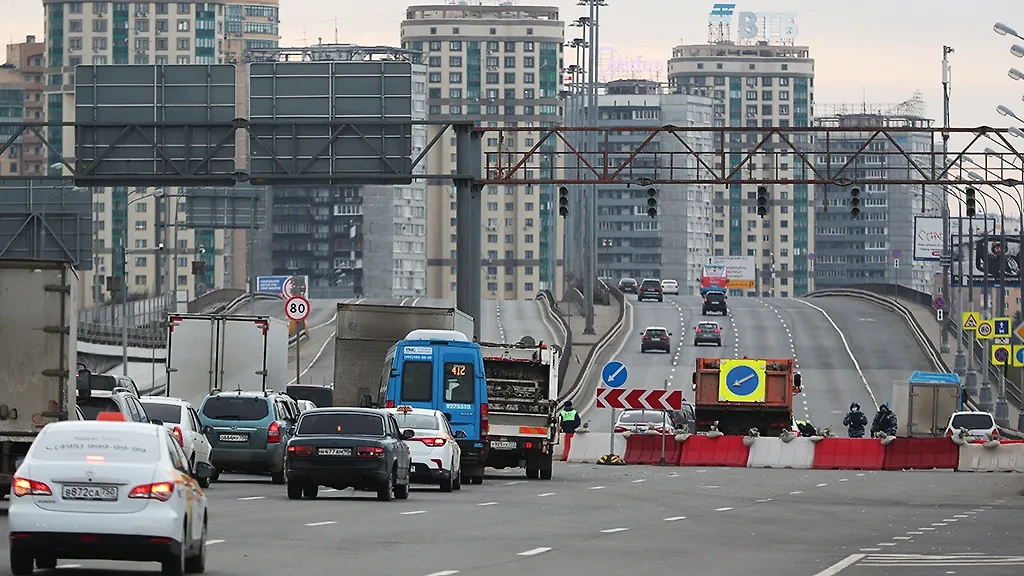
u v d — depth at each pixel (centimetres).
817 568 4647
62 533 3888
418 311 10656
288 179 12281
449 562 4588
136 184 12375
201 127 12325
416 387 9531
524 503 7700
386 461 7444
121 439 3991
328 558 4625
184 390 10869
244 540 5172
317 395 14725
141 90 12325
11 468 6250
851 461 13412
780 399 14338
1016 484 10806
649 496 8612
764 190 12838
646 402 12888
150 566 4438
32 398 6247
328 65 12325
